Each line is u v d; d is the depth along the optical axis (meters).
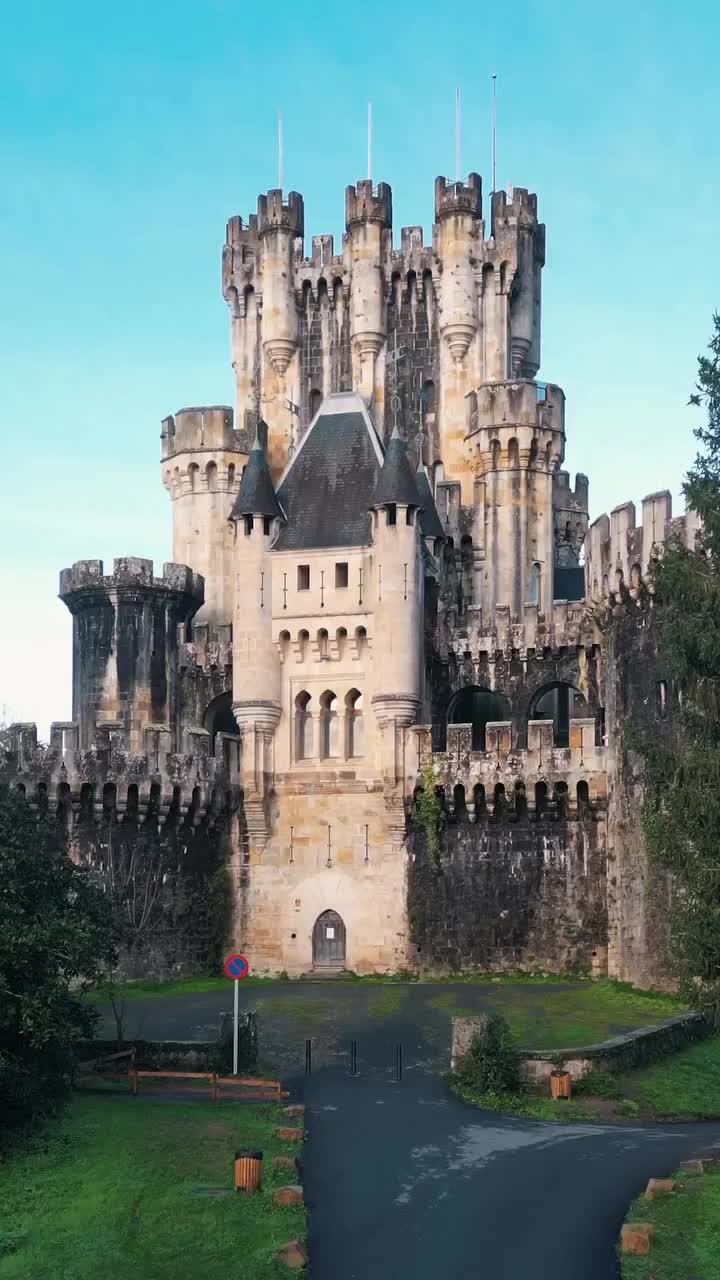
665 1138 44.94
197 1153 42.62
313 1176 41.19
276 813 77.69
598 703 80.44
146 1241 36.59
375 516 77.31
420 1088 51.44
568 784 73.62
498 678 82.69
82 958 46.34
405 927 75.56
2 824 48.53
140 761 74.38
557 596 97.56
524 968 73.75
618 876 71.50
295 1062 55.69
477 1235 36.78
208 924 76.62
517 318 97.69
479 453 90.62
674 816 47.50
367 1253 35.84
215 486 95.12
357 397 83.62
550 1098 49.69
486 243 95.81
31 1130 44.19
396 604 76.56
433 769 75.38
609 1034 56.50
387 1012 63.69
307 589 78.06
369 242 96.00
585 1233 36.69
